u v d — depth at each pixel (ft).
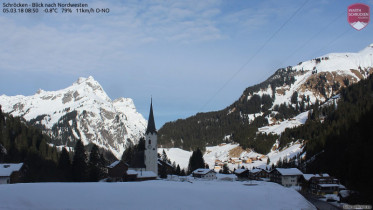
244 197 232.32
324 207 249.96
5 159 479.00
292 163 639.35
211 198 224.94
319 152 564.71
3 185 236.02
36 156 539.70
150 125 526.98
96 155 462.19
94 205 197.16
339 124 594.65
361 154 350.64
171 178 491.31
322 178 380.99
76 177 427.74
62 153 474.90
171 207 201.36
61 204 195.00
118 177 439.22
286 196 250.37
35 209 184.24
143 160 515.91
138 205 202.28
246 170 584.40
